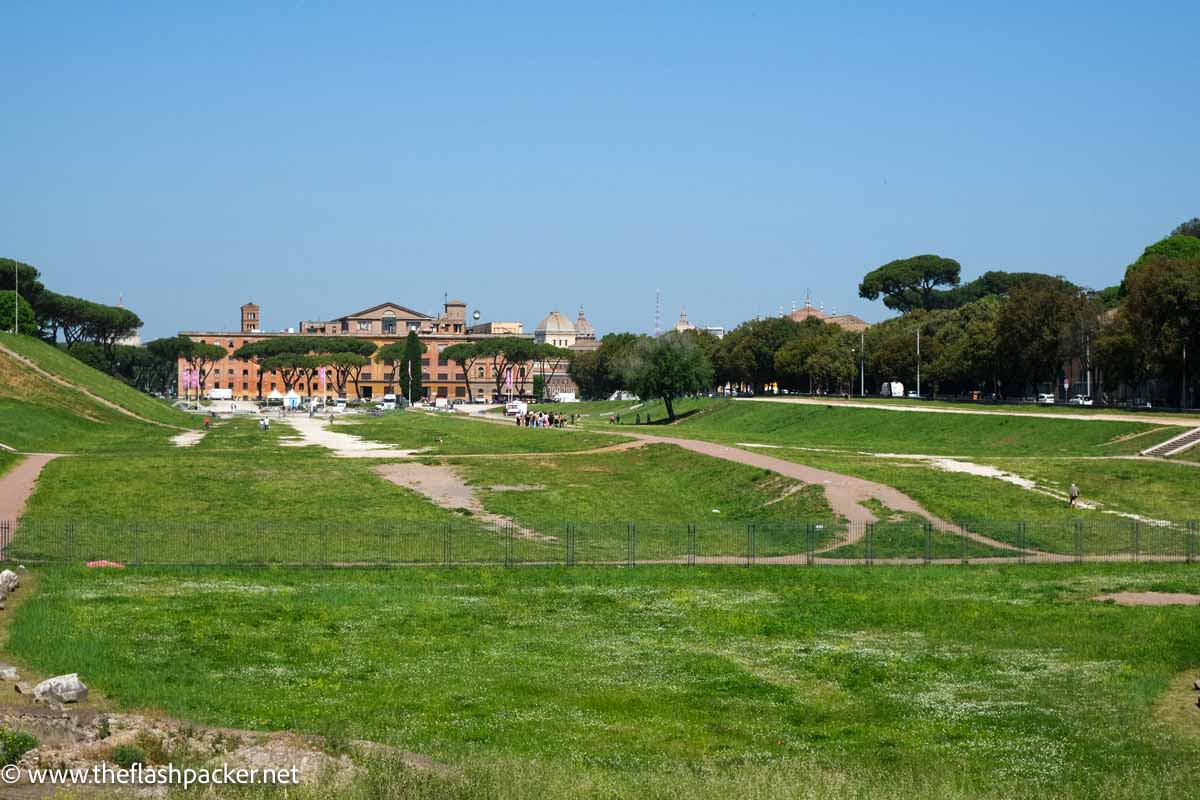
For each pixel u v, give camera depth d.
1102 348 153.88
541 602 50.84
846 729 33.25
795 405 192.75
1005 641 43.84
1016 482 87.12
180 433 159.88
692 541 62.84
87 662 36.66
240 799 25.03
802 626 46.47
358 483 96.56
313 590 52.31
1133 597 52.78
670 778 27.66
